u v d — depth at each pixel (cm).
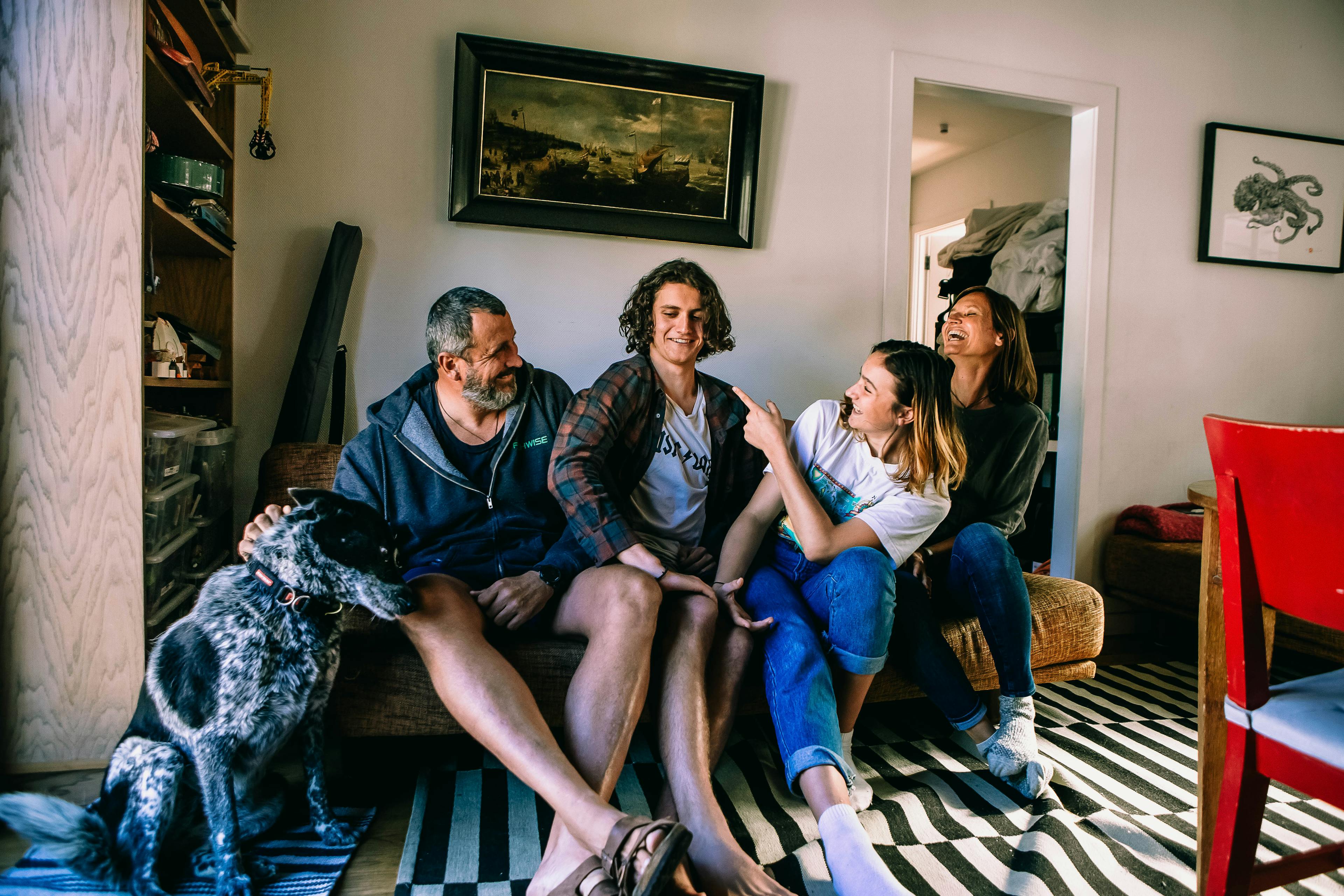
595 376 242
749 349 255
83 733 152
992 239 355
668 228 241
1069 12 281
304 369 208
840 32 258
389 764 163
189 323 212
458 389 154
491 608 137
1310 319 319
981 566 158
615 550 142
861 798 142
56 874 119
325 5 218
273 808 132
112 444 151
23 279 146
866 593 140
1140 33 290
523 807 145
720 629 145
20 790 144
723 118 243
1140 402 298
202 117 185
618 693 120
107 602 152
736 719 172
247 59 213
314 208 220
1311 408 321
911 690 169
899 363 150
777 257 255
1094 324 290
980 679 171
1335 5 314
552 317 237
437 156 227
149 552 159
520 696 117
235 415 217
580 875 102
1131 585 279
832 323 262
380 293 224
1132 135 291
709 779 124
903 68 263
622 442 160
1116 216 291
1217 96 301
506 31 230
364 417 225
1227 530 102
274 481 180
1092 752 177
